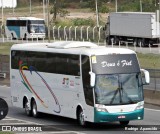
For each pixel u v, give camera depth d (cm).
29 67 5328
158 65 9319
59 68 4859
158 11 6906
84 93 4503
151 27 14162
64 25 18525
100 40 15638
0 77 8662
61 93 4841
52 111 5003
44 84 5103
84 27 16462
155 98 5969
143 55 10981
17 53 5538
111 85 4397
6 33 19025
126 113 4391
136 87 4453
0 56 8719
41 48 5128
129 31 14712
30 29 17900
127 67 4459
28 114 5356
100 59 4419
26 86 5400
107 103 4366
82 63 4522
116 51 4469
